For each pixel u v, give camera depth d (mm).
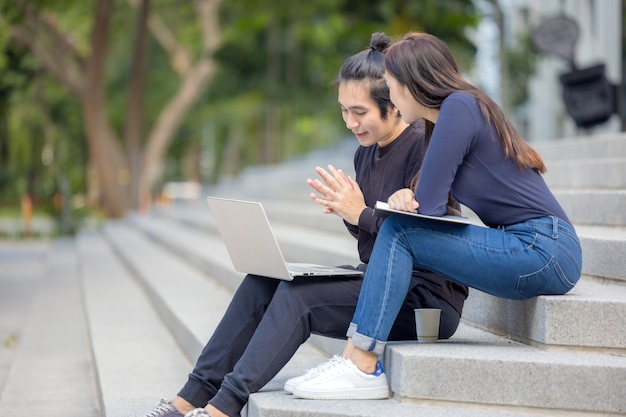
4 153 42906
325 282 5207
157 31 39406
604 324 4949
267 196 20438
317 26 32406
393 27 23453
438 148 4914
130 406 6367
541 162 5090
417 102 5082
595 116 14398
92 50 30188
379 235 5027
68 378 8445
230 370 5391
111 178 31031
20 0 28438
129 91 31594
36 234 30312
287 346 5137
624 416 4730
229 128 45531
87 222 32250
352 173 15367
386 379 5074
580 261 5066
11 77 35750
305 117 28781
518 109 24344
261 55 32906
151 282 11664
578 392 4738
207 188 30750
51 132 42250
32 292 15734
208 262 12047
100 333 9477
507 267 4910
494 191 5031
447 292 5355
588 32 21188
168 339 9141
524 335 5258
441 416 4676
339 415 4754
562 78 14539
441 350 4984
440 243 4926
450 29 23344
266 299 5426
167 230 19406
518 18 24281
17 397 7672
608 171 8297
